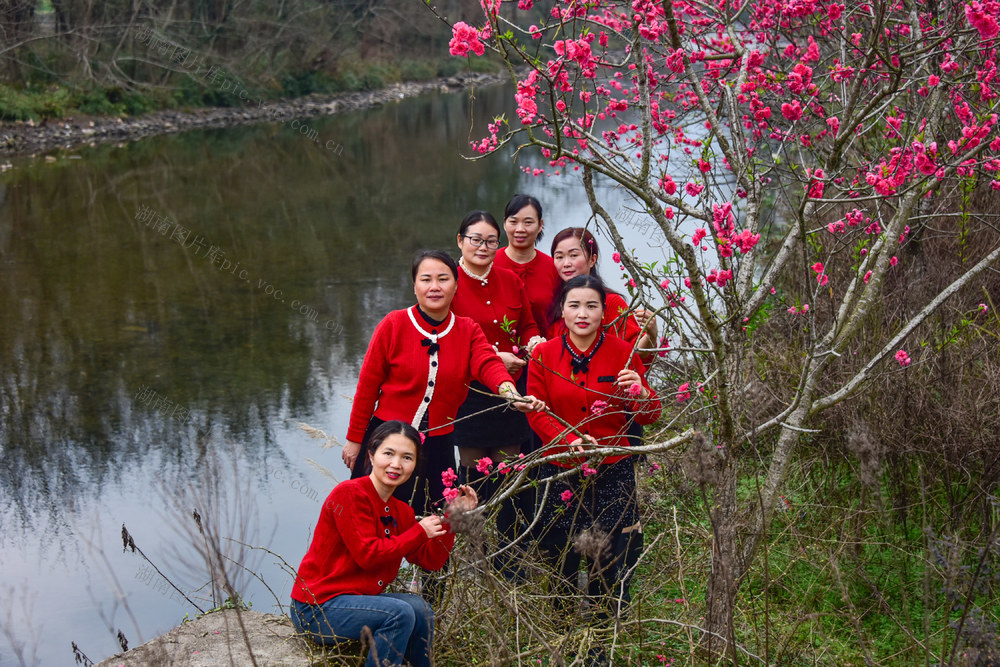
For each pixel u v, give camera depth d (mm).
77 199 17281
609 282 9117
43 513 6184
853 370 4730
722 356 3422
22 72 26609
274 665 3596
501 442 4805
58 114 26125
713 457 3453
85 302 10953
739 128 3801
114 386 8406
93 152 23562
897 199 4434
